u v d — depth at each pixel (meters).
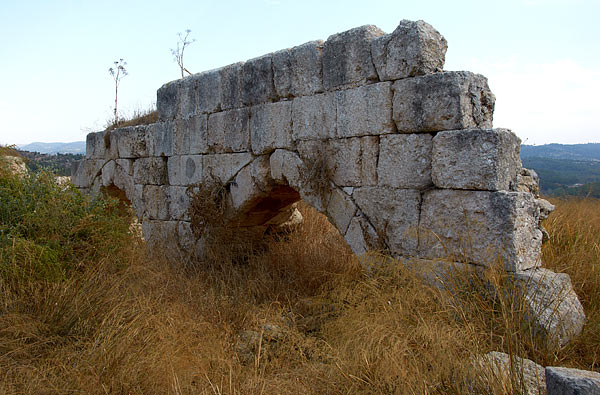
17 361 4.08
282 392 3.72
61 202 6.68
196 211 7.89
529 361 3.47
